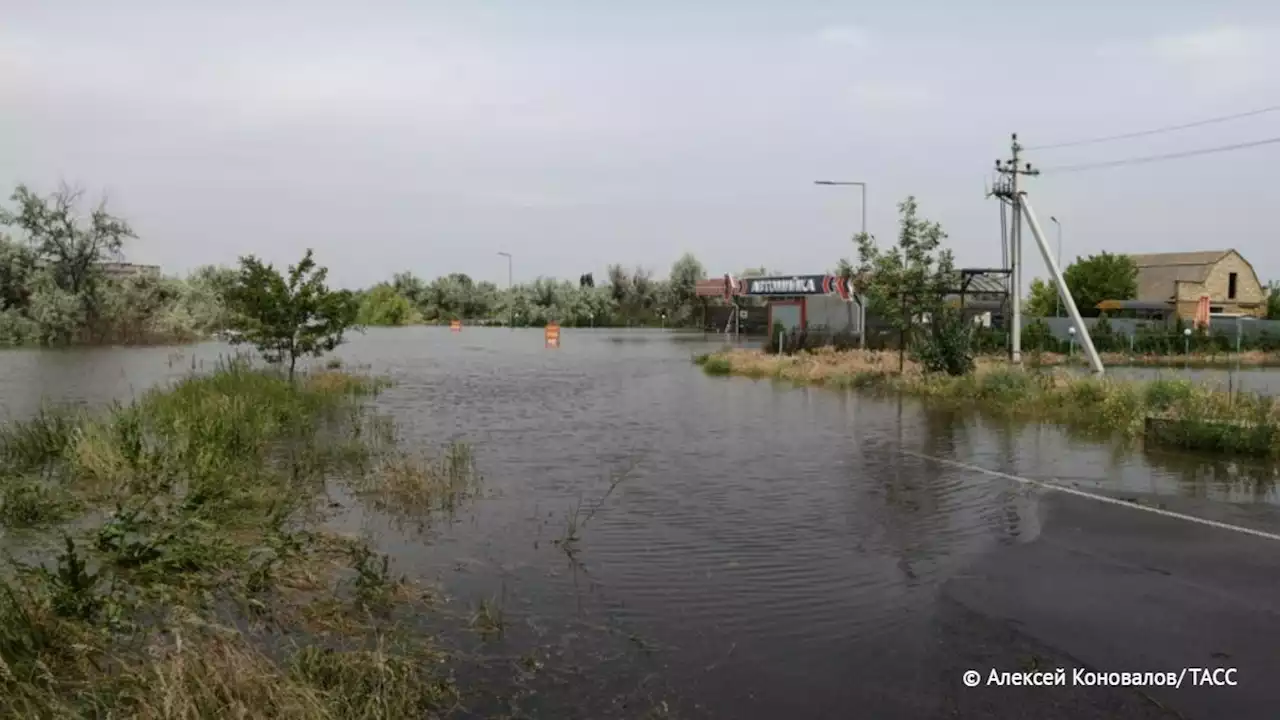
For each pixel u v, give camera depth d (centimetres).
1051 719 495
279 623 621
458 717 495
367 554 744
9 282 4912
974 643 601
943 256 2323
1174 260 6338
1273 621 635
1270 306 6162
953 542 847
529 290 9350
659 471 1200
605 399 2127
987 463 1256
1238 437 1309
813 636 614
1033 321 3834
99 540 756
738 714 501
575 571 754
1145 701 517
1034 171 2312
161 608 634
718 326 7244
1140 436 1472
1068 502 1005
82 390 2167
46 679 495
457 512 957
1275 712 503
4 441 1249
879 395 2170
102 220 4797
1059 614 652
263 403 1599
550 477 1155
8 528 843
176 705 446
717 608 667
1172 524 905
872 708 509
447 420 1719
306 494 1012
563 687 532
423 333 7038
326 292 2288
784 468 1226
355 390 2195
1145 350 3700
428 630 618
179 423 1250
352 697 500
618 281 9350
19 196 4606
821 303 4384
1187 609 661
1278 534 863
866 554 807
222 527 844
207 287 5806
